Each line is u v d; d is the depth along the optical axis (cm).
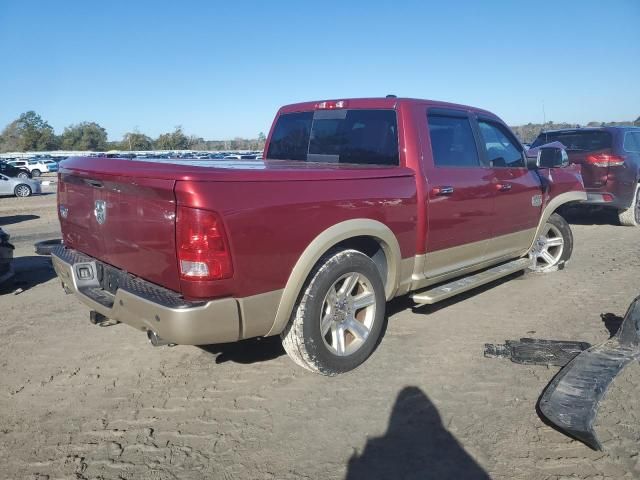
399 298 552
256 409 337
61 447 300
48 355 425
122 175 326
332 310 368
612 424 311
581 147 989
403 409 333
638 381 362
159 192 303
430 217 425
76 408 342
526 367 388
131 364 406
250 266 309
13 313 530
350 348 385
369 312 395
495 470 273
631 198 988
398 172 402
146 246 323
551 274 643
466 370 385
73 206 408
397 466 278
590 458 281
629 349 366
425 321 486
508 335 450
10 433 314
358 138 455
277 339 450
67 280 398
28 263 773
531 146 1068
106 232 362
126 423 323
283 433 310
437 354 413
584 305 524
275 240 319
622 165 948
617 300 538
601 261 716
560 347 418
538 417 320
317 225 341
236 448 296
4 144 10594
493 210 497
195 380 378
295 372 388
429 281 443
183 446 299
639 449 287
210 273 295
